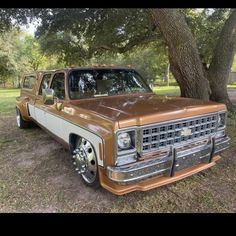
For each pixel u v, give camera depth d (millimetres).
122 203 3611
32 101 6453
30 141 6680
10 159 5445
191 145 3646
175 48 7227
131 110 3498
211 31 12961
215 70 9219
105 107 3807
